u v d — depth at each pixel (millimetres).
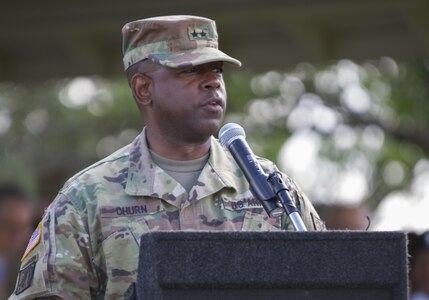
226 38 21562
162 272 7953
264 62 21562
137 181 10094
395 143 35938
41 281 9828
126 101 47031
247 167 9406
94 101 48531
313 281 8086
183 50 10102
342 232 8141
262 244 8055
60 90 49406
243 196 10172
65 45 21703
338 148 37062
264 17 19625
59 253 9844
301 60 21266
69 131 48812
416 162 35719
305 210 10234
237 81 38812
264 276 8031
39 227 10070
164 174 10125
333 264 8117
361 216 19484
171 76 10031
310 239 8086
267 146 38031
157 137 10289
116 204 9992
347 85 37562
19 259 17984
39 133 49344
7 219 18031
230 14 19484
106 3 19781
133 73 10375
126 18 20016
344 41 20594
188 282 7977
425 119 34719
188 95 9984
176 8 19531
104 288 9953
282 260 8062
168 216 9984
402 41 20266
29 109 49812
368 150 36594
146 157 10227
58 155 48312
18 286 9992
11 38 21625
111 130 48281
